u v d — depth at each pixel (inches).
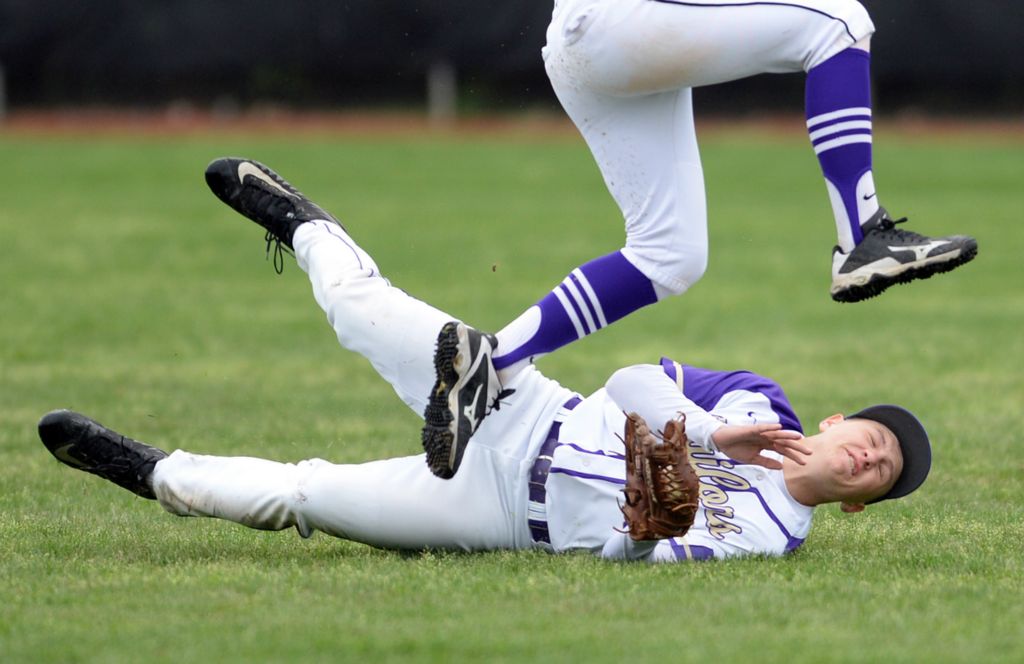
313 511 594.2
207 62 4119.1
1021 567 566.6
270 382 1116.5
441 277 1775.3
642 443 539.2
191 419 957.8
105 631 469.4
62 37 4067.4
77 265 1851.6
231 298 1606.8
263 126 4094.5
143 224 2298.2
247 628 473.4
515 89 4279.0
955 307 1606.8
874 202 549.3
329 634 466.0
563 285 583.8
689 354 1290.6
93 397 1036.5
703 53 540.1
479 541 600.4
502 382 581.6
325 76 4220.0
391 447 871.1
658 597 510.9
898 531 647.8
